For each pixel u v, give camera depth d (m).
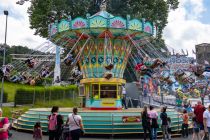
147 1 36.62
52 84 33.75
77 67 21.38
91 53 19.05
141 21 18.36
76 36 19.31
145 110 13.88
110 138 15.73
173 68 22.20
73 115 10.21
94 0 35.38
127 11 34.84
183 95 27.77
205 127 11.75
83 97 19.80
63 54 25.61
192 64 22.50
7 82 39.97
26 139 15.20
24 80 20.31
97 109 18.42
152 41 23.72
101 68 18.80
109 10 34.91
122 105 20.89
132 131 16.12
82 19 17.66
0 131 7.55
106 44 18.64
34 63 19.02
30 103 29.83
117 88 18.72
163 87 30.02
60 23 18.56
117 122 16.14
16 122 19.52
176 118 18.00
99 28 17.64
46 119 17.34
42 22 34.69
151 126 13.93
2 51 25.66
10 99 33.06
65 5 33.47
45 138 15.47
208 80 27.00
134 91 30.36
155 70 20.58
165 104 29.84
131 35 19.20
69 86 34.03
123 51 19.36
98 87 18.69
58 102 31.30
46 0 34.69
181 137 16.94
